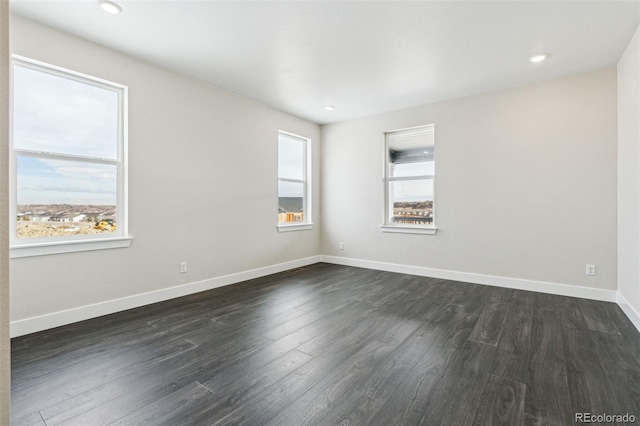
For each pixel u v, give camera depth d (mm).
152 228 3189
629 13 2311
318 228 5504
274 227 4598
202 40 2725
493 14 2340
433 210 4371
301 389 1730
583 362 2021
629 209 2822
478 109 3988
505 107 3809
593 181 3334
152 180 3180
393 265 4742
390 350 2197
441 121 4273
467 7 2264
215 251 3795
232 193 3979
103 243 2814
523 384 1777
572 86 3420
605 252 3285
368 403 1611
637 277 2598
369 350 2197
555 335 2439
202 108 3613
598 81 3287
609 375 1865
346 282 4090
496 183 3889
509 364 2002
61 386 1744
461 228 4145
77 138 2729
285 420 1482
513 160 3773
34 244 2432
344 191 5242
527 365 1986
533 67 3230
